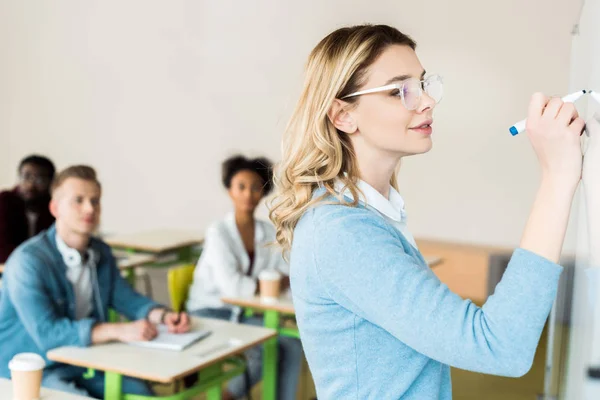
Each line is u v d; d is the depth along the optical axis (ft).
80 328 7.16
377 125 2.99
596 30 3.10
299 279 3.00
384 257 2.72
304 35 17.74
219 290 10.44
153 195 19.69
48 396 5.52
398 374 2.86
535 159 15.81
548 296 2.53
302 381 10.64
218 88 18.71
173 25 19.07
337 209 2.93
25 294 7.29
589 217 2.85
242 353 8.91
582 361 3.21
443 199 16.83
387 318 2.68
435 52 16.60
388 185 3.31
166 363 6.63
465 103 16.39
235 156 10.84
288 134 3.24
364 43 2.98
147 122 19.57
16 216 11.96
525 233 2.64
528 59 15.72
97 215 7.86
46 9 20.56
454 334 2.55
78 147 20.51
